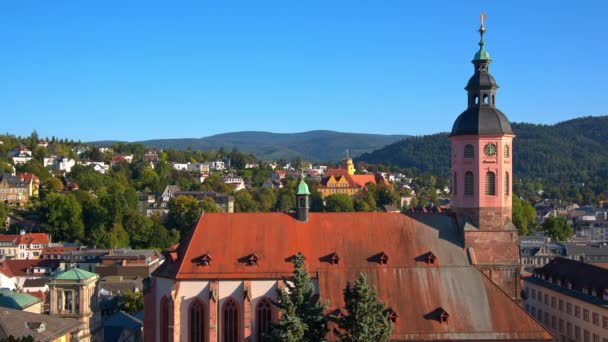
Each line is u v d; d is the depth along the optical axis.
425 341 92.75
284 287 93.62
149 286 107.81
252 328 98.56
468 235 102.25
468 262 101.00
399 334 93.00
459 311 95.38
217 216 105.50
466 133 103.00
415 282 98.25
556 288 144.75
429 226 104.75
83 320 125.69
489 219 102.44
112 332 145.88
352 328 81.88
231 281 99.00
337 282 98.31
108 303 175.75
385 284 98.00
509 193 103.81
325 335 87.31
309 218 105.38
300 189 104.81
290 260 100.44
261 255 100.94
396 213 106.19
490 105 104.62
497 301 96.38
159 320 102.75
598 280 131.12
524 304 164.62
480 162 102.44
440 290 97.44
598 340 126.00
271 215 105.62
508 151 104.00
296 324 83.06
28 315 107.94
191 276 98.88
